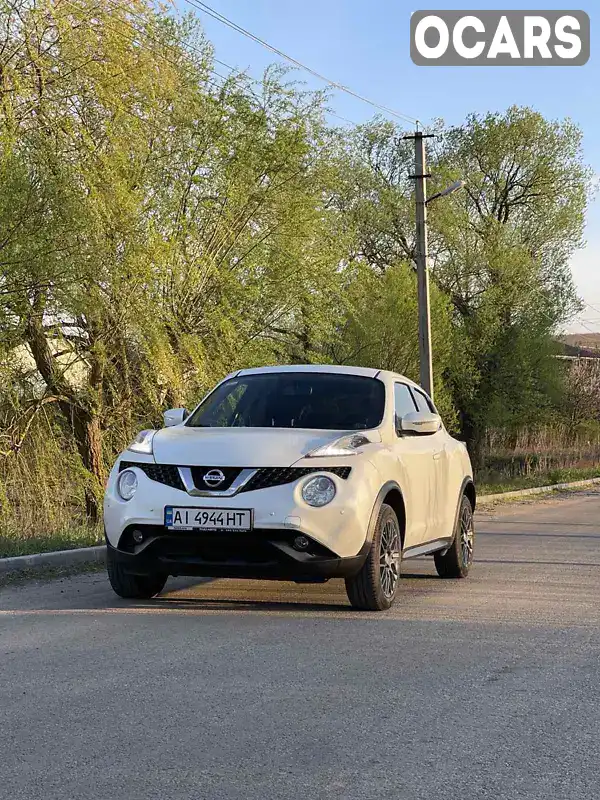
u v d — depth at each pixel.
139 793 3.62
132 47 15.27
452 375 32.50
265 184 17.94
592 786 3.73
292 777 3.79
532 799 3.59
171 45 16.73
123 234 13.68
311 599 7.99
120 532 7.15
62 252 12.61
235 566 6.95
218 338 16.38
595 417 42.47
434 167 34.62
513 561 11.17
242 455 7.02
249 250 17.53
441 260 34.94
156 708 4.75
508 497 25.59
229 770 3.87
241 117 17.61
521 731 4.43
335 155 19.14
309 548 6.87
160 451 7.25
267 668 5.58
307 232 18.31
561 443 41.12
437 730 4.43
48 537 11.76
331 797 3.59
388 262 34.09
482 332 34.41
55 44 14.23
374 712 4.71
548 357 35.34
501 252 34.75
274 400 8.20
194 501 6.90
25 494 13.43
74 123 14.12
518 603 7.95
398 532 7.71
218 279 16.44
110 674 5.41
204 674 5.43
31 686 5.15
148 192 15.19
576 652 6.09
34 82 14.00
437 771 3.88
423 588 8.83
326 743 4.22
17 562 9.80
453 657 5.91
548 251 37.66
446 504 9.11
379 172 35.66
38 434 13.93
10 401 13.45
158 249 14.11
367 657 5.88
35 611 7.40
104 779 3.76
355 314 24.53
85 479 14.03
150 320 14.27
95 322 14.12
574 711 4.77
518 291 35.41
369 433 7.67
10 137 12.45
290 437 7.28
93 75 14.59
